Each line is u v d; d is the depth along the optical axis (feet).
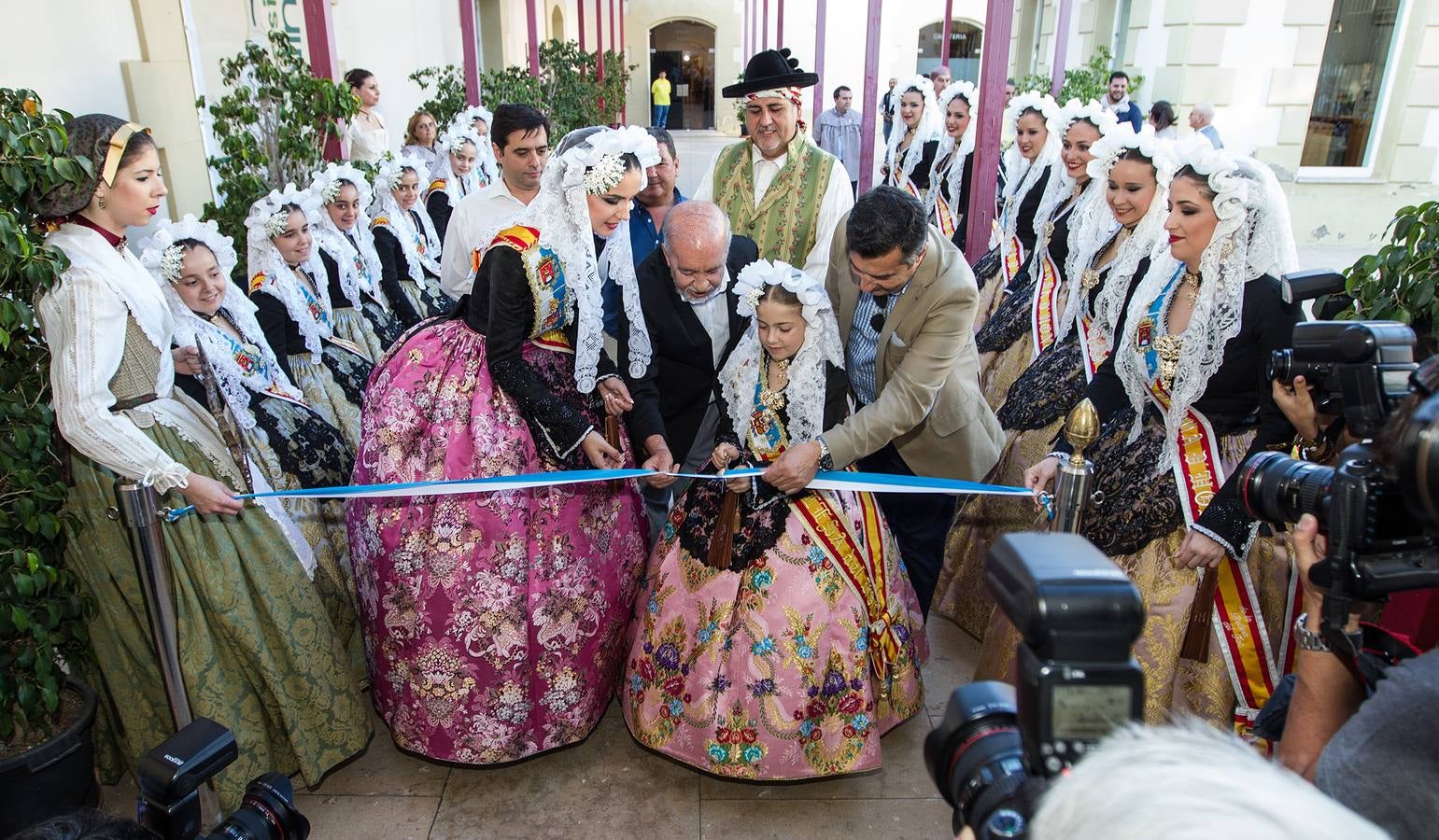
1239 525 6.68
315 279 12.21
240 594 7.24
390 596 7.73
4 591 6.76
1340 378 4.76
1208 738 2.16
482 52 42.63
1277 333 6.76
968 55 64.44
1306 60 29.58
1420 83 29.66
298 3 20.13
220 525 7.20
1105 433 8.13
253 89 14.96
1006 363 12.10
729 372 7.82
